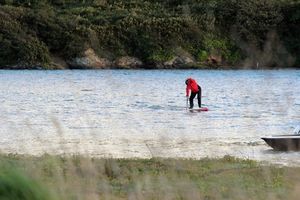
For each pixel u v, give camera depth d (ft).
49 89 447.83
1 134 209.46
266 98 328.70
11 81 536.42
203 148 180.96
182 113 289.74
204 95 395.96
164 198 97.76
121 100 361.92
